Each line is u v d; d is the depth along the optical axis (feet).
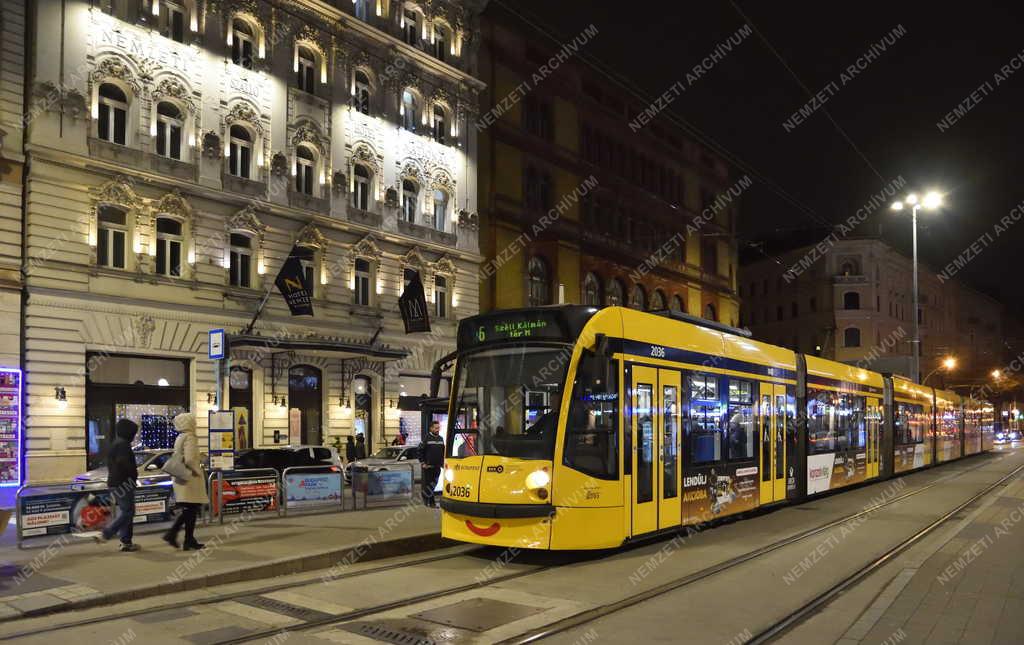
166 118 83.51
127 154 79.00
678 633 26.04
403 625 27.07
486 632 26.13
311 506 55.98
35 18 73.61
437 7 113.50
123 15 79.82
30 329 71.82
